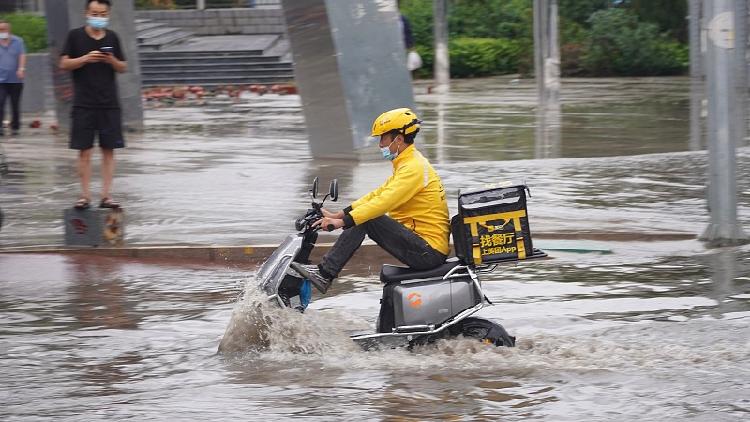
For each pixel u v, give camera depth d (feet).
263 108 244.42
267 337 60.59
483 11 392.88
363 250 87.71
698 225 100.99
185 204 112.57
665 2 378.53
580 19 379.35
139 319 69.36
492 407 50.19
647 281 79.36
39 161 151.12
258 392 53.06
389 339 59.88
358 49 144.05
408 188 58.85
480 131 192.13
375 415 49.11
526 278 81.10
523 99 267.80
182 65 307.78
